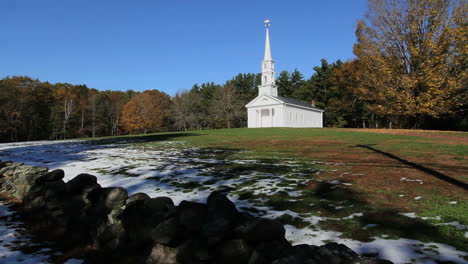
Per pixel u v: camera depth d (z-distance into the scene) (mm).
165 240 3029
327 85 68938
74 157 13695
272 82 52875
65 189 4770
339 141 18328
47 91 60781
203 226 2875
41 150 18094
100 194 4172
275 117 49000
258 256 2504
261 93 53406
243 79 88125
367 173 7723
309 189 6148
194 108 72000
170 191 6426
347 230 3877
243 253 2631
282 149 14695
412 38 28859
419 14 27688
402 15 29125
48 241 4312
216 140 21906
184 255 2930
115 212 3727
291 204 5152
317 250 2254
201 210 3021
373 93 33156
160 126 72312
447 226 3883
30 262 3539
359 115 60969
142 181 7625
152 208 3457
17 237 4441
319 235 3738
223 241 2764
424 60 27766
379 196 5469
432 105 26844
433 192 5652
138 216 3551
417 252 3146
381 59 29891
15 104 51375
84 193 4320
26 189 6016
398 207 4773
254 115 51438
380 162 9617
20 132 52969
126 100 81562
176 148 16922
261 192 6047
